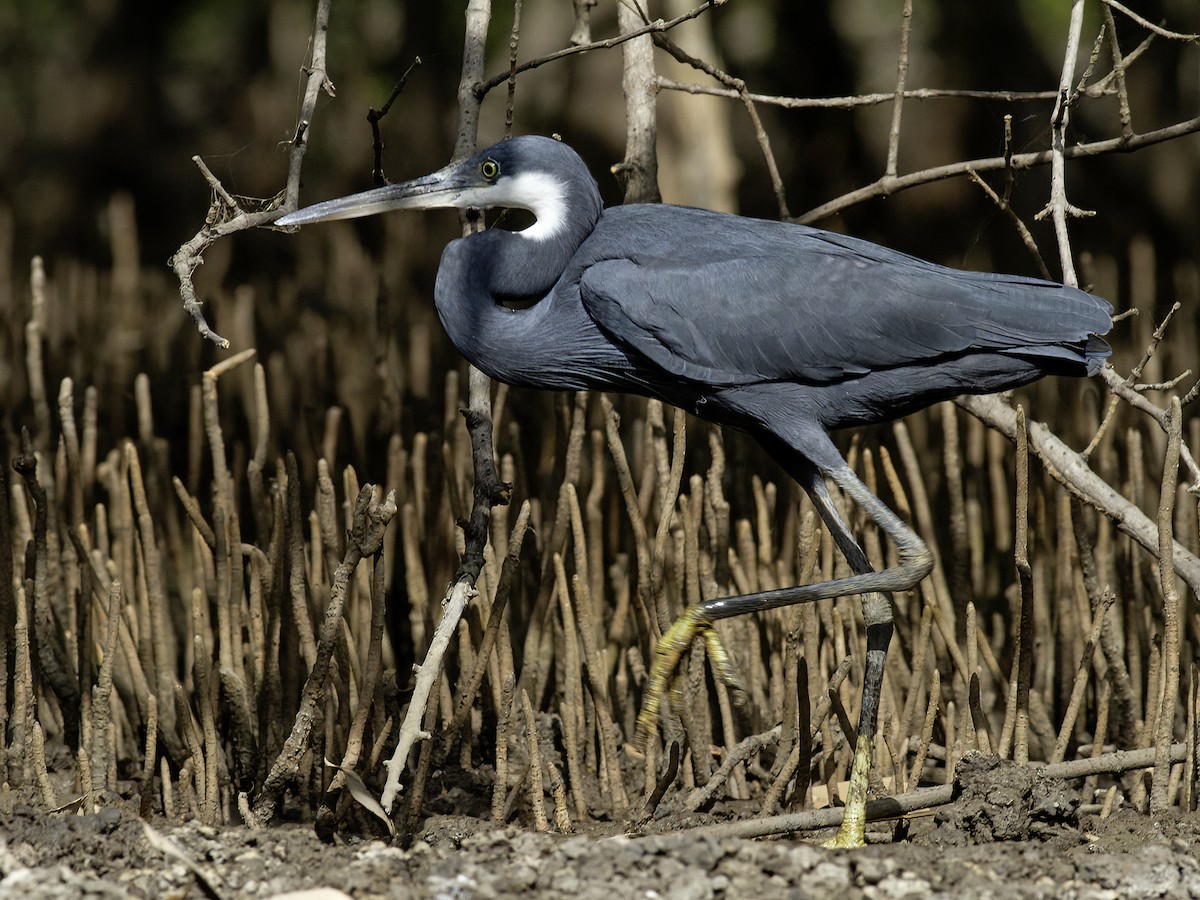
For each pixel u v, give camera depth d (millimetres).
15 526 9602
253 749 8531
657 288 7867
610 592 9961
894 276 7883
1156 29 8672
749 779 9133
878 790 8305
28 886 6281
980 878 6832
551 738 9062
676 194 16234
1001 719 9766
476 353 8219
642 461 10820
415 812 7629
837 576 9289
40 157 22328
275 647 8406
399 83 8164
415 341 12805
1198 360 13969
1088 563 9023
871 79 21797
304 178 21156
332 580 9203
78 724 8789
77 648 9016
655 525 9586
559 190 8164
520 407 11180
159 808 8438
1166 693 7914
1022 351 7863
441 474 9812
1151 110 21562
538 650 9172
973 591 10344
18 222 21844
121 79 22484
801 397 7973
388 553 10609
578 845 6902
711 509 9344
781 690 9141
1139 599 9680
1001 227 21844
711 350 7871
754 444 11227
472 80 9109
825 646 9203
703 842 6816
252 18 21688
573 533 8531
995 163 9719
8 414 11711
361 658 9273
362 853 7273
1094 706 9648
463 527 8172
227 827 8055
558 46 21406
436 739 8812
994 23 21594
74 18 22188
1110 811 8227
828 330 7816
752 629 9164
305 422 11906
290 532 8406
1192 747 8219
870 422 8297
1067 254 8312
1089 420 10992
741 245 8016
